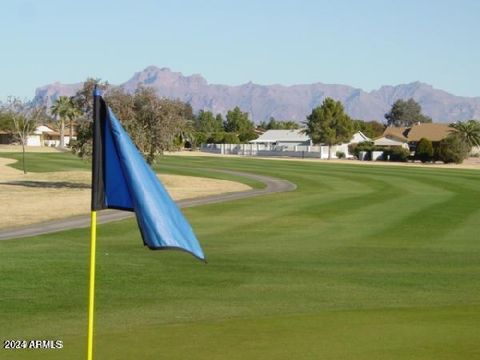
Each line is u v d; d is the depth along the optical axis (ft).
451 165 309.83
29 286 50.24
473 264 63.87
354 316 39.63
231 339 33.58
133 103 152.56
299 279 55.21
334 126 405.18
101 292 48.62
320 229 89.56
